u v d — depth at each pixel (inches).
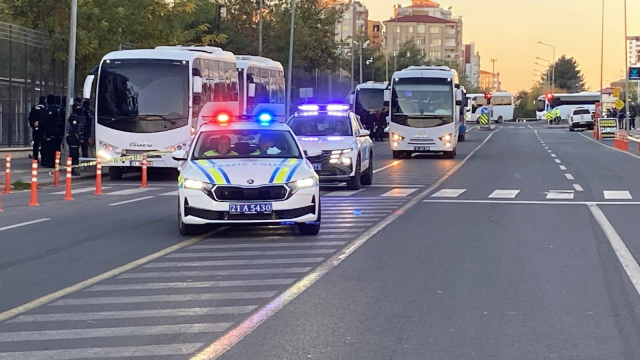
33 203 686.5
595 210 636.7
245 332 273.9
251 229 522.6
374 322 287.4
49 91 1238.3
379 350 253.1
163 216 603.2
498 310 305.7
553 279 364.2
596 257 421.4
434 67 1460.4
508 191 797.9
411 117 1366.9
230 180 466.3
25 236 502.3
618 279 364.2
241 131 530.6
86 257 424.5
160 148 949.2
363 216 595.2
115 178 987.3
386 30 6993.1
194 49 1126.4
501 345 259.3
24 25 1320.1
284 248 449.1
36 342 264.5
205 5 2182.6
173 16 1572.3
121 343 262.2
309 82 2361.0
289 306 311.6
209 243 467.5
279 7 2352.4
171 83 957.8
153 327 281.9
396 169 1138.0
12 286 353.1
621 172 1058.1
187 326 282.7
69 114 1024.2
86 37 1291.8
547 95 4079.7
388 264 400.5
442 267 392.8
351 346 257.3
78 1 1320.1
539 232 513.0
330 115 852.6
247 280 361.7
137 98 954.7
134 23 1453.0
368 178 876.0
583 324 285.1
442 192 789.2
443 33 6939.0
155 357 246.4
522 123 4099.4
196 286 349.4
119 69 960.9
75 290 344.2
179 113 954.1
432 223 555.8
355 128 849.5
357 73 3909.9
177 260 413.4
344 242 470.0
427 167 1176.2
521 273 378.0
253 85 1275.8
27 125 1186.0
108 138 954.1
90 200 730.2
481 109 3868.1
